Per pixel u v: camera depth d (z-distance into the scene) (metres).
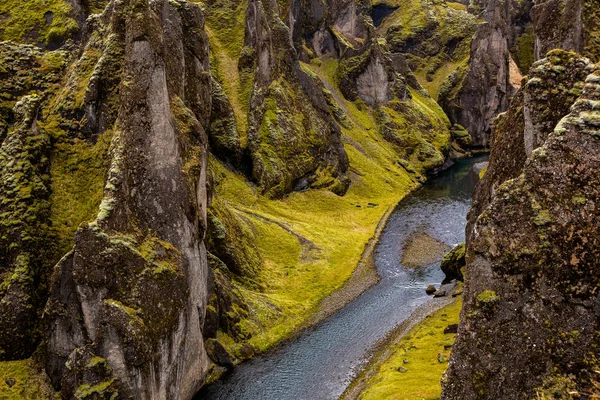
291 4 195.88
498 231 31.31
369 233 121.50
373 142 188.50
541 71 40.50
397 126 199.88
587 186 29.83
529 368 29.64
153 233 53.66
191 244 57.88
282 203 130.25
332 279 95.56
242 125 135.50
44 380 49.53
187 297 54.88
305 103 153.12
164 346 51.03
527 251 30.38
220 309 72.44
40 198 56.56
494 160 57.91
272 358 70.06
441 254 108.19
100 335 47.19
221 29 153.62
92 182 58.22
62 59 71.25
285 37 154.62
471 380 31.14
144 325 48.25
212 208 90.12
